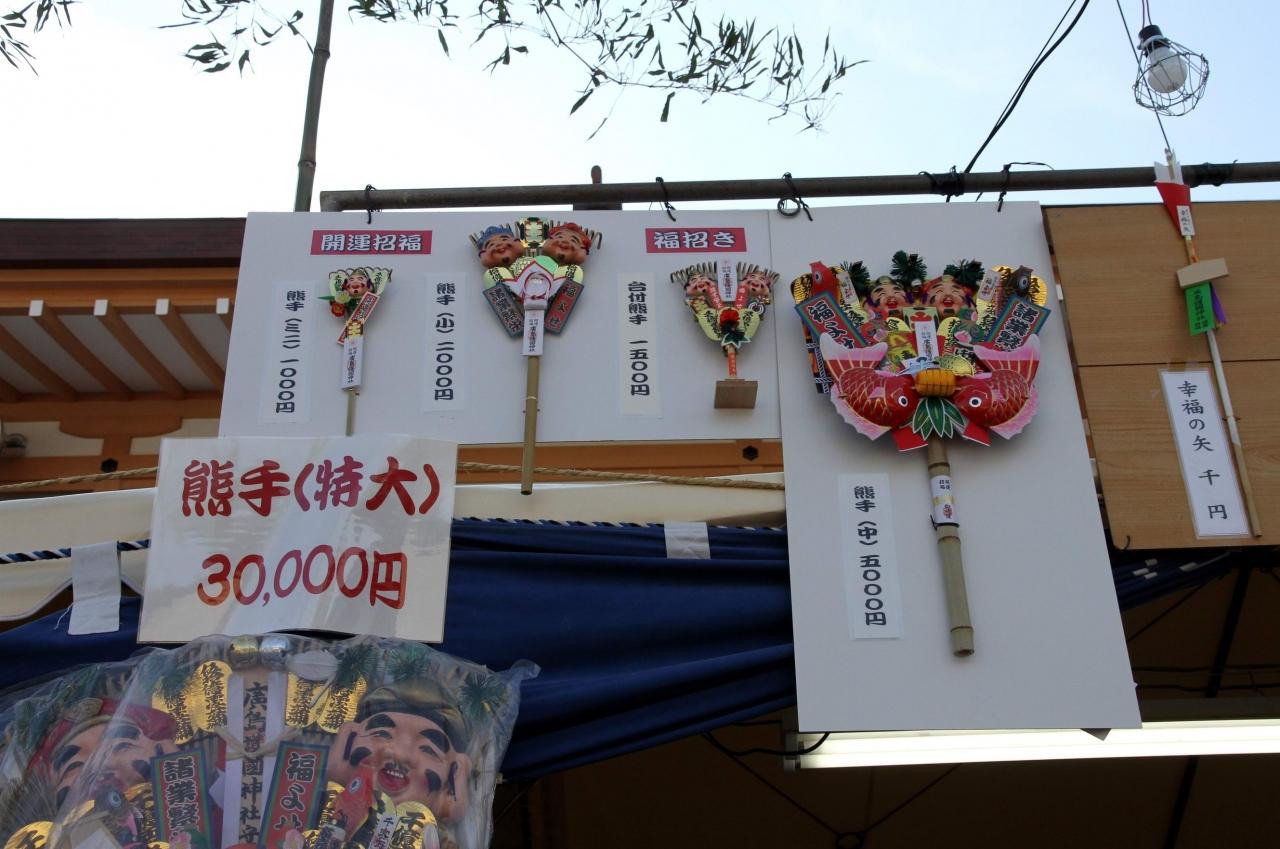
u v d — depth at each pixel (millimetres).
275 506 3859
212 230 5539
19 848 3068
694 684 3730
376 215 4645
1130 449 4098
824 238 4648
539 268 4434
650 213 4691
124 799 3070
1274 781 6363
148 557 3785
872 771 6262
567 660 3824
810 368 4328
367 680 3363
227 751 3189
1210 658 6270
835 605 3855
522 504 4078
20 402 6184
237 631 3654
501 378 4320
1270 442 4113
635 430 4234
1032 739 4336
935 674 3744
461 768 3289
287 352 4340
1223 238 4504
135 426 6141
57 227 5496
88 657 3762
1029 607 3855
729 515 4102
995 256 4602
